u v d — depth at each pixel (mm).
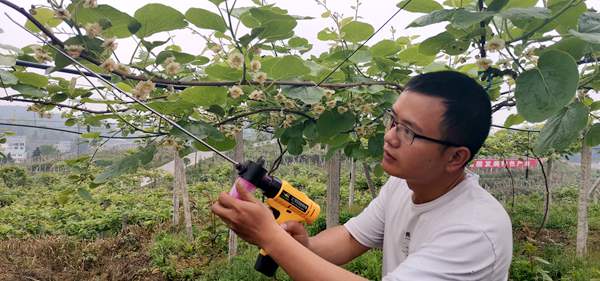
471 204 1158
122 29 1418
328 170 4410
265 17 1528
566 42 1417
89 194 2436
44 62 1443
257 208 1071
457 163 1117
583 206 6004
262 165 1262
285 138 2424
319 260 1056
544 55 1266
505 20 1511
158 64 1566
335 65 2049
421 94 1078
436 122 1063
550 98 1211
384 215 1546
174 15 1404
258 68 1667
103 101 1570
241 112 2270
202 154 16953
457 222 1117
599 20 1267
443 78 1093
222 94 1638
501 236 1101
